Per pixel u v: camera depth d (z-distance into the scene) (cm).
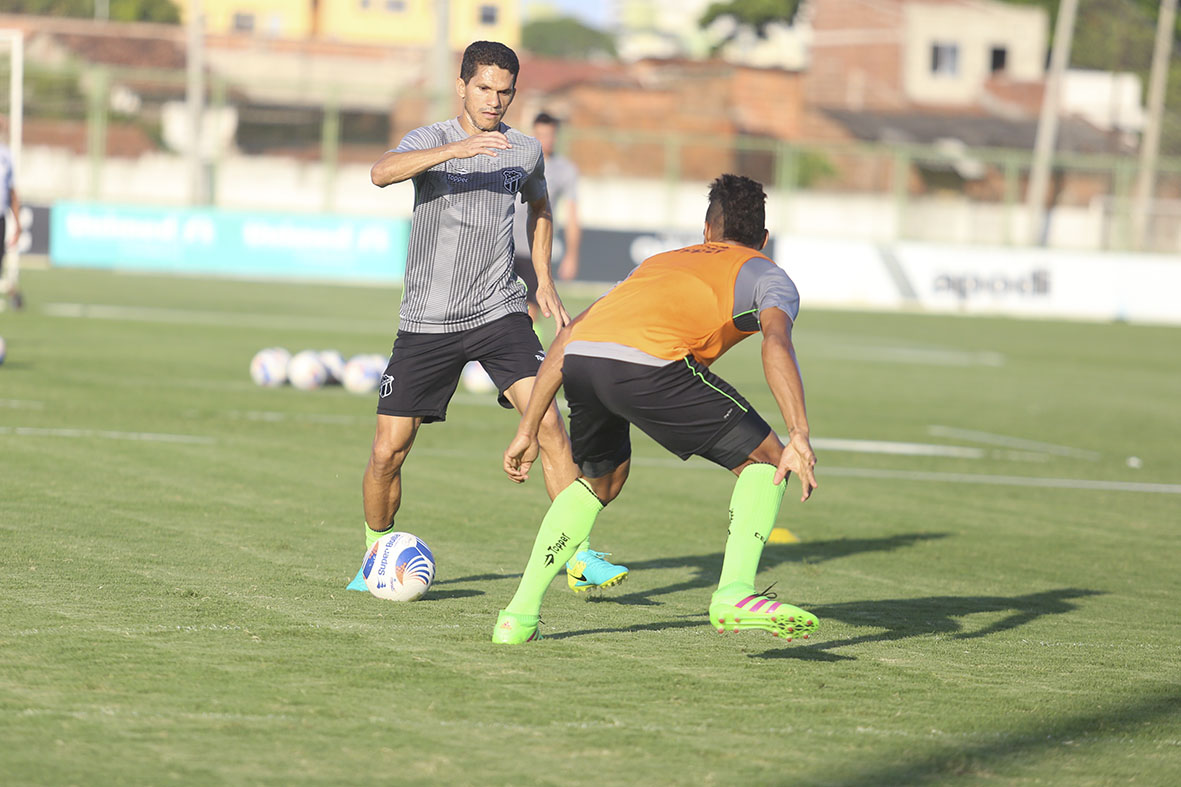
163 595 1942
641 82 17488
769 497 1661
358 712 1442
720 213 1789
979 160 13600
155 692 1479
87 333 6525
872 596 2255
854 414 5150
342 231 11762
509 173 2098
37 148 15175
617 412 1738
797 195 15275
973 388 6362
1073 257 12638
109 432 3634
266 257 11650
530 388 2086
